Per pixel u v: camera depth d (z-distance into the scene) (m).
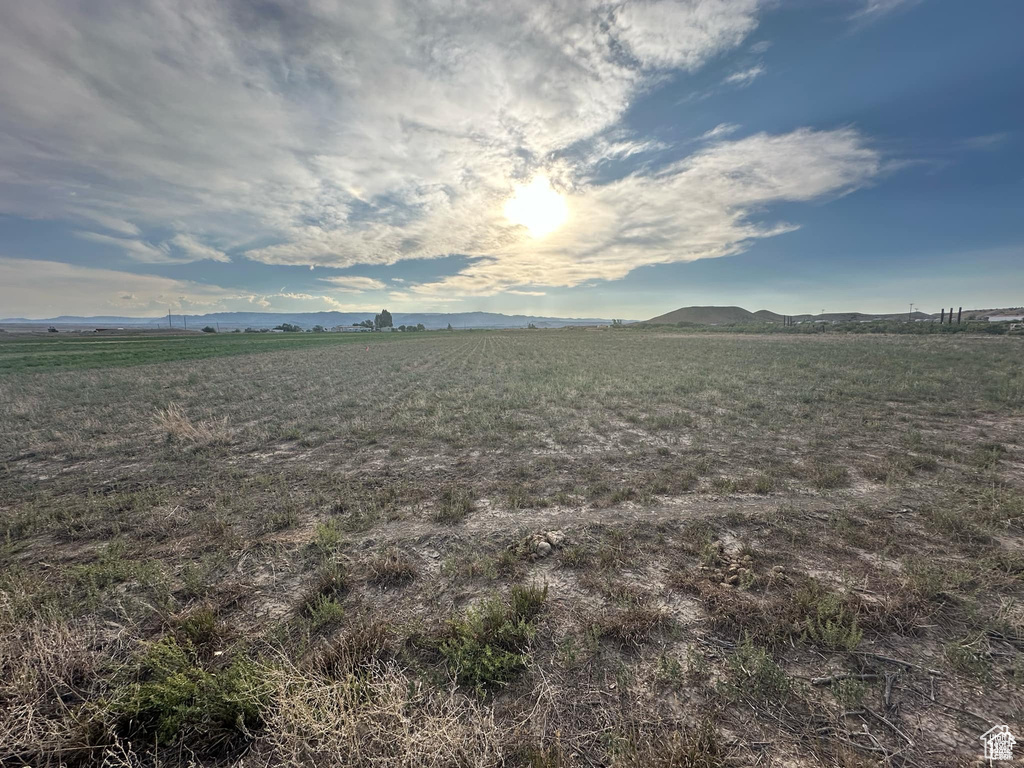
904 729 2.47
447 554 4.66
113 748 2.46
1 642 2.93
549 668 2.97
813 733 2.47
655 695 2.74
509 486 6.68
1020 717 2.52
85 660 3.01
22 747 2.39
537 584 4.04
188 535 5.23
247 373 25.14
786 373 19.09
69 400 15.96
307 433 10.64
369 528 5.32
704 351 33.50
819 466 7.12
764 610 3.45
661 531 5.04
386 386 18.50
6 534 5.32
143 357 38.72
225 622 3.58
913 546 4.52
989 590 3.73
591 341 58.97
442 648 3.04
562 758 2.32
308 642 3.25
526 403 13.59
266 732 2.51
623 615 3.46
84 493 6.86
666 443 8.98
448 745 2.31
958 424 9.86
